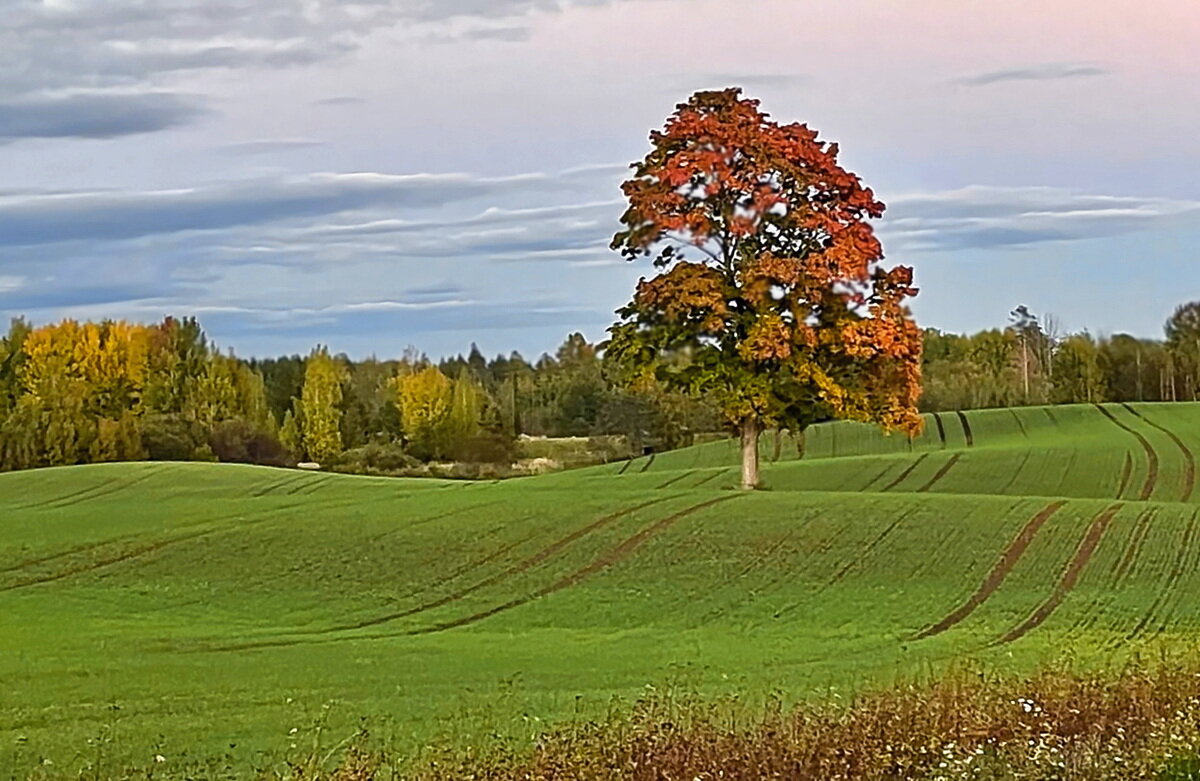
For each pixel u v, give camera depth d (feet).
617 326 173.78
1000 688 59.21
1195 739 49.24
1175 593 123.75
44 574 141.18
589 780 46.34
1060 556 137.69
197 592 132.67
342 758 56.54
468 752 51.96
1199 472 244.63
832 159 168.66
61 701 79.97
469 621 119.24
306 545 149.69
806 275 162.91
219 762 59.82
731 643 106.73
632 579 132.57
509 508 166.50
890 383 169.78
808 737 49.11
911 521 153.28
